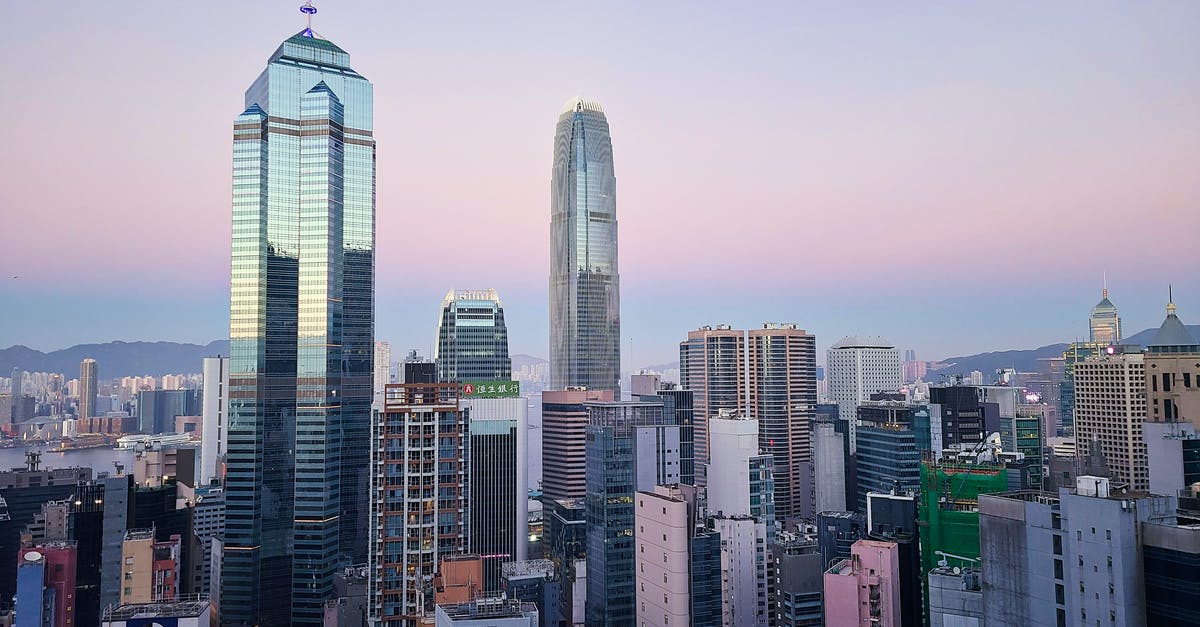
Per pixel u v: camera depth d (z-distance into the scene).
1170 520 146.25
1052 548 153.50
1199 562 133.62
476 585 193.25
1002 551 164.25
